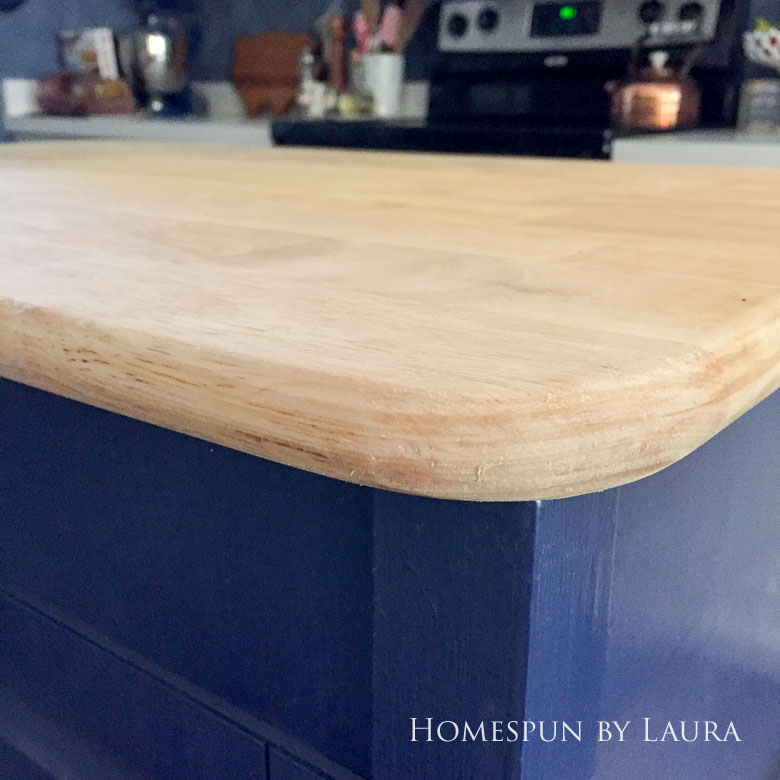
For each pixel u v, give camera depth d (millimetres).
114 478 475
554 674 341
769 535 613
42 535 538
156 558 473
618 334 306
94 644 527
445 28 2369
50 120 2547
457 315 336
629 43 2104
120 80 2729
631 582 419
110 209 643
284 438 277
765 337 318
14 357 354
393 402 257
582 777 393
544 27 2207
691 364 278
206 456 425
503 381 261
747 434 521
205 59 2941
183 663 484
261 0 2746
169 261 445
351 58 2596
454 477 255
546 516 307
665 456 270
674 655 502
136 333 315
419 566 337
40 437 507
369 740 406
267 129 2182
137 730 521
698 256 461
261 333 312
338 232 544
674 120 1965
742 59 2047
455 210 651
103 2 2855
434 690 349
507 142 1852
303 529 397
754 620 631
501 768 340
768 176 918
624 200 712
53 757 570
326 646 408
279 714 444
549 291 376
